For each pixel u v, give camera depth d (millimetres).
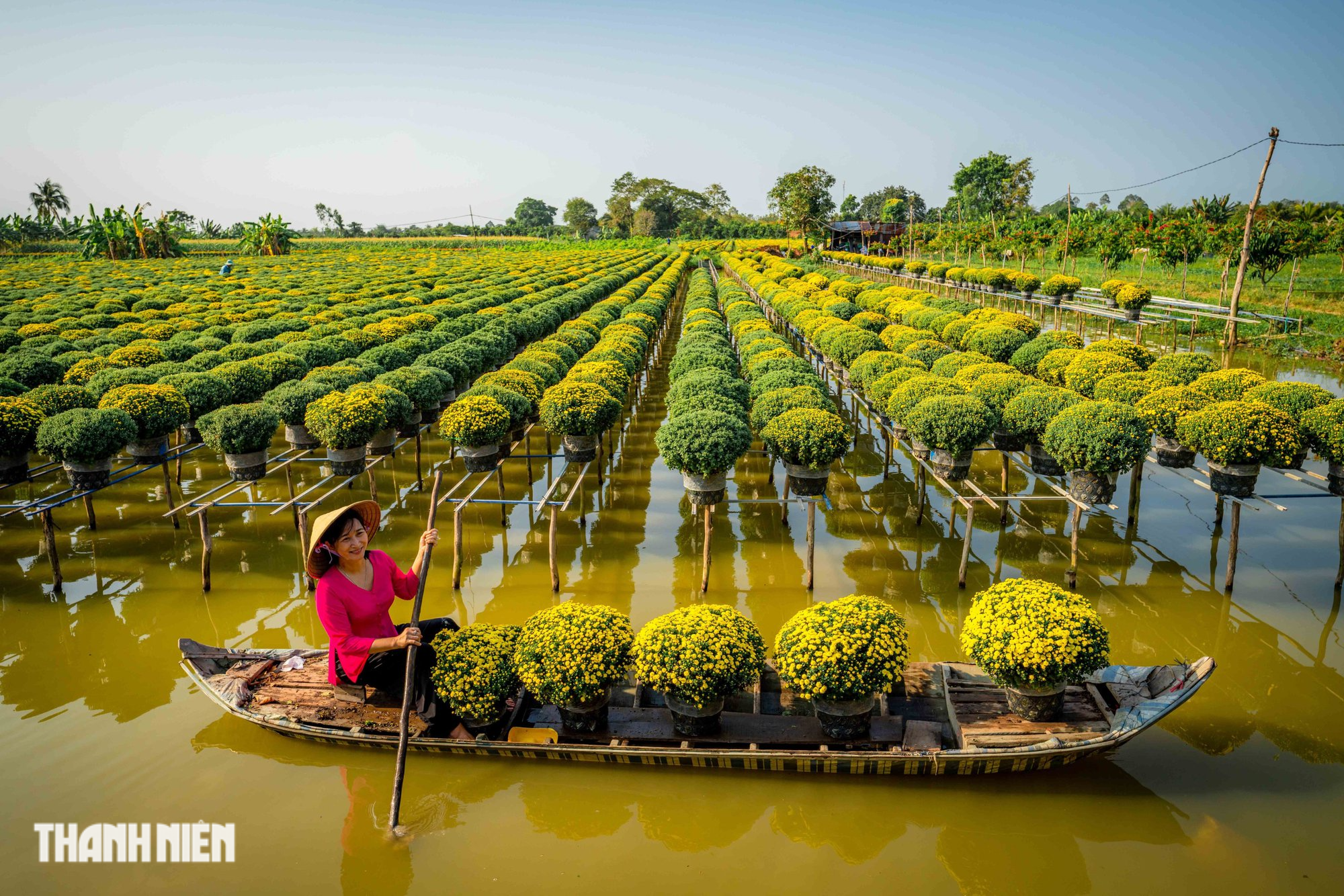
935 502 13586
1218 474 9797
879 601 6664
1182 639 8891
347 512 5945
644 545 12031
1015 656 6012
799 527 12578
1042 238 42031
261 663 7426
